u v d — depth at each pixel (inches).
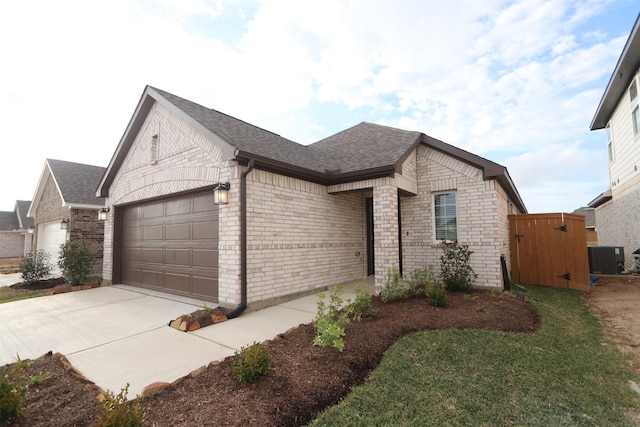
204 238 274.2
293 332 178.4
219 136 247.3
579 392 123.2
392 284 251.1
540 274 342.0
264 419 98.5
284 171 272.1
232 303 234.4
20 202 1053.2
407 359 147.7
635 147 403.5
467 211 313.9
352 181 310.2
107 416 81.3
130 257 367.6
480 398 117.0
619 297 282.2
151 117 339.6
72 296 305.6
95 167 664.4
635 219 421.1
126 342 174.6
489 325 193.0
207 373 129.6
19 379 120.6
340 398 116.6
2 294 358.6
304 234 299.1
